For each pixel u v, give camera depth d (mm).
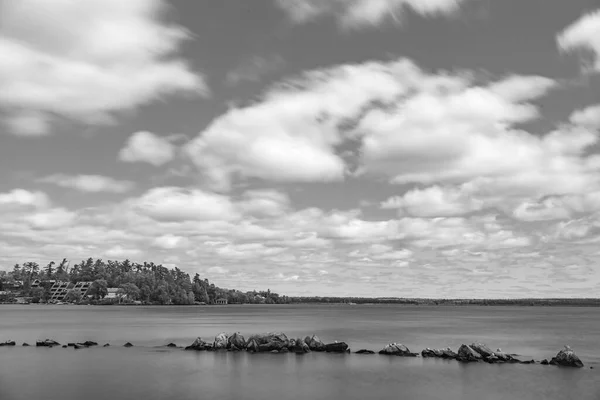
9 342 100812
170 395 54250
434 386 59188
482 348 80812
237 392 55750
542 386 59188
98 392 55125
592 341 120438
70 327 160500
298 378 63531
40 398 52406
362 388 58062
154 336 126312
